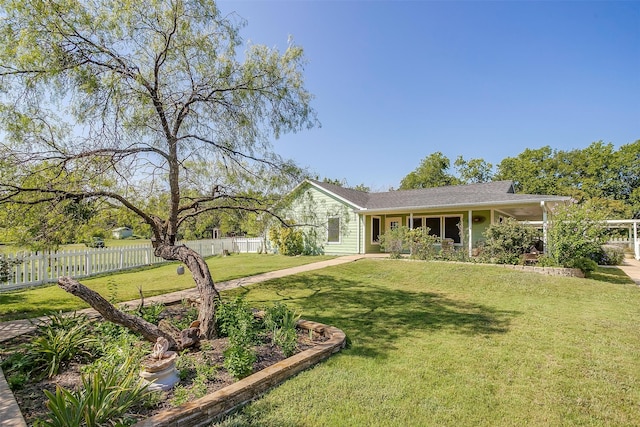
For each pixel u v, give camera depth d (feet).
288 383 11.50
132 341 13.66
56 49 16.03
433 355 14.32
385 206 57.67
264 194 23.47
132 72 18.37
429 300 25.58
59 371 12.07
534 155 126.72
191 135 21.01
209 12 19.61
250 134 22.48
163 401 9.97
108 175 18.93
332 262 47.14
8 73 15.62
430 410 9.92
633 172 111.75
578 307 23.56
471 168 132.87
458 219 56.18
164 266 47.80
